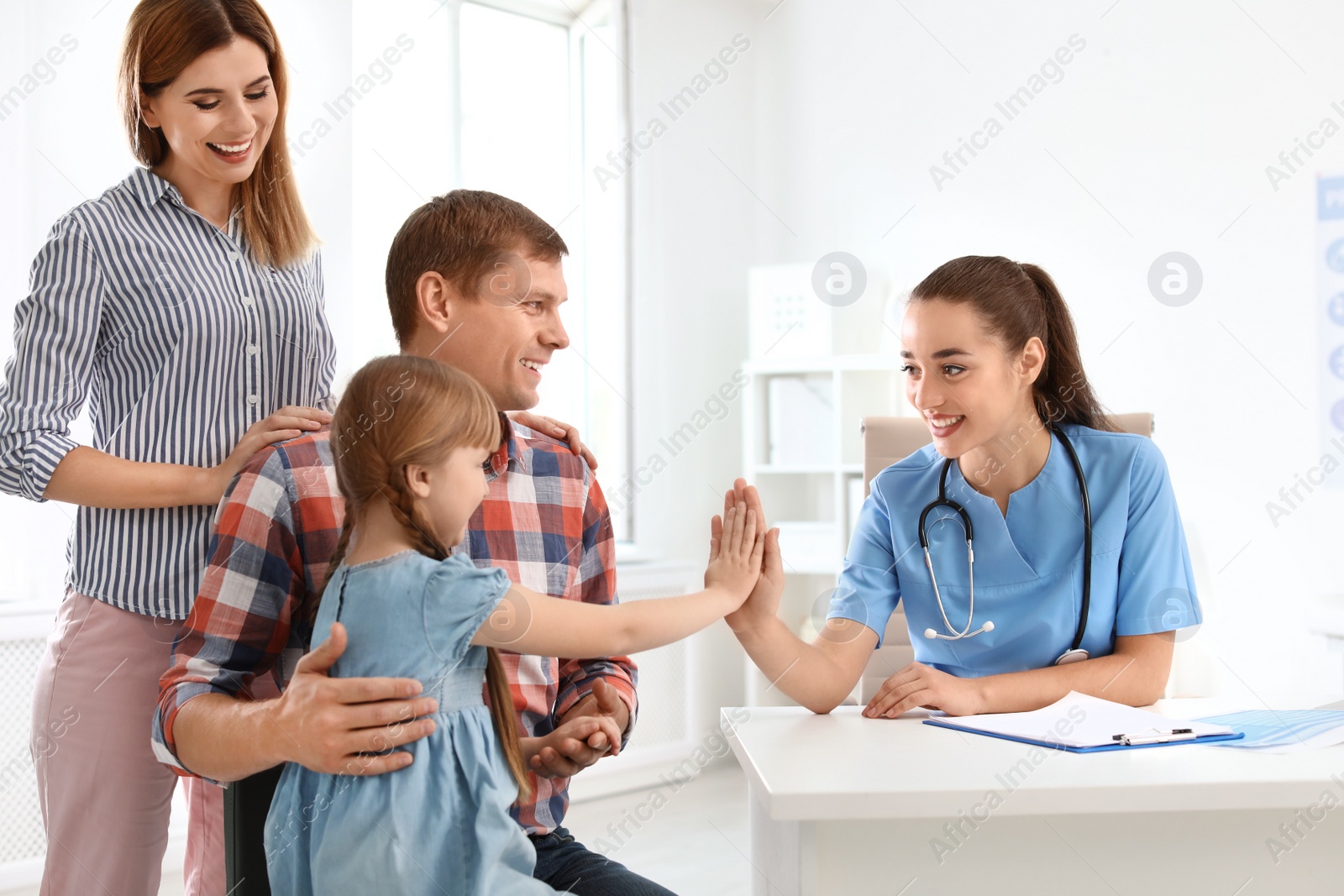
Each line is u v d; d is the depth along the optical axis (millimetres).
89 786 1175
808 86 3570
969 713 1104
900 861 821
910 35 3189
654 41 3447
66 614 1207
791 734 1002
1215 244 2391
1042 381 1327
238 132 1195
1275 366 2268
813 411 3248
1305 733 943
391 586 827
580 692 1093
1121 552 1248
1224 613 2342
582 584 1153
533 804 997
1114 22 2613
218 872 1298
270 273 1308
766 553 1092
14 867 2164
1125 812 840
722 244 3654
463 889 797
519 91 3291
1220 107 2381
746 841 2598
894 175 3252
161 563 1177
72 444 1148
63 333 1148
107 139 2348
